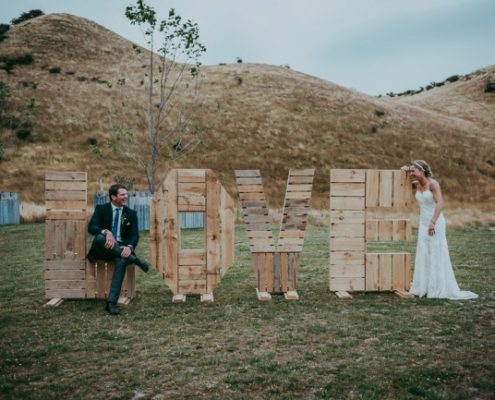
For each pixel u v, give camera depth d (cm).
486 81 7938
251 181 761
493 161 4603
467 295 740
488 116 6556
